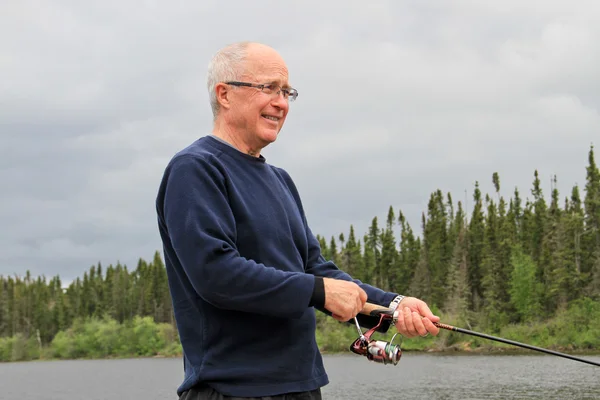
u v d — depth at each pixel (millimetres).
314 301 2637
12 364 98375
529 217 83688
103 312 121750
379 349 2902
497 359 50469
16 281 137250
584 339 55156
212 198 2693
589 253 67875
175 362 82438
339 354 64625
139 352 103938
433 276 82125
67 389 45438
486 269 75062
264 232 2820
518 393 29281
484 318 64125
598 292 61906
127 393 40500
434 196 93375
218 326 2713
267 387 2689
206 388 2723
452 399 28203
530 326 61625
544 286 65250
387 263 92750
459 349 61531
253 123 2906
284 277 2609
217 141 2893
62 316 125125
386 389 33594
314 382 2824
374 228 97750
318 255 3301
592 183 69938
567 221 67875
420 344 62875
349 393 32375
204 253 2572
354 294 2682
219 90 2945
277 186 3021
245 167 2902
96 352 107375
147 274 121750
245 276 2559
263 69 2906
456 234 84312
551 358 50000
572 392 28984
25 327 126500
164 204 2736
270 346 2730
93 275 131750
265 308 2578
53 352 113188
